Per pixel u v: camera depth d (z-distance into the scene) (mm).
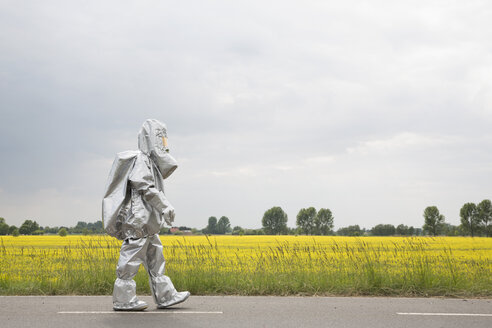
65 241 42312
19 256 18531
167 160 7273
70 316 6305
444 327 5715
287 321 6012
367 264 9797
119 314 6477
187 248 11664
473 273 10820
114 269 9531
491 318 6305
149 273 7121
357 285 8898
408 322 6004
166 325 5711
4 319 6074
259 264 10742
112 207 6934
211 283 9078
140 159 7086
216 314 6508
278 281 9195
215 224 162125
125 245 6871
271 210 128625
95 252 11477
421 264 9578
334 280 9398
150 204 6934
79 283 9086
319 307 7168
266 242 41750
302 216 130000
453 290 8891
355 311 6805
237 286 9117
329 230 128125
